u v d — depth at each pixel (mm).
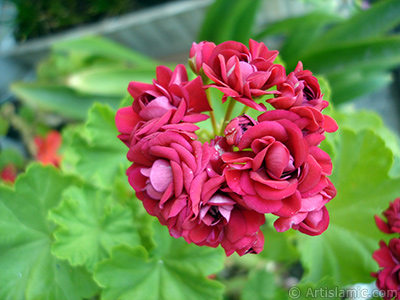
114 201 242
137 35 552
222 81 144
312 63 302
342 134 231
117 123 149
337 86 366
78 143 240
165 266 215
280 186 122
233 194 130
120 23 521
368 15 303
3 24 560
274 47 496
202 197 127
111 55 374
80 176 231
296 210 124
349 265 223
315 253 227
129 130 149
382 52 278
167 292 209
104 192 226
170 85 139
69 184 224
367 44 281
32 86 399
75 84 346
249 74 139
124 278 201
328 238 232
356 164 226
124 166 229
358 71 350
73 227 206
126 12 537
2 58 561
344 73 351
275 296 280
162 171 131
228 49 142
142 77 349
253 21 331
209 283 206
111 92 347
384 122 503
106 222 215
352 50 287
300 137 122
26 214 210
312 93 140
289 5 475
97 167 241
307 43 364
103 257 210
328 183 135
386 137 282
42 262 208
